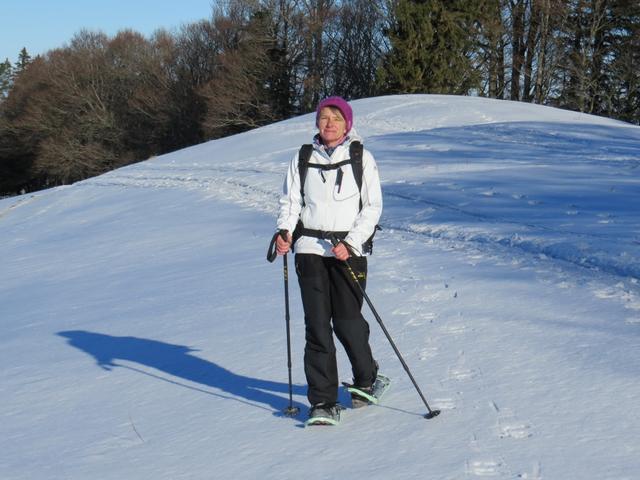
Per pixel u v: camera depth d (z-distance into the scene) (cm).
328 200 409
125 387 513
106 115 5325
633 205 1050
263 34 4766
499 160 1627
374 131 2273
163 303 790
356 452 362
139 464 377
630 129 2198
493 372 454
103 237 1437
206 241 1206
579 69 4269
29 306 917
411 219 1095
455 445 358
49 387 538
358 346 412
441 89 4378
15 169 5928
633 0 4184
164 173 2106
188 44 5341
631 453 335
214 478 351
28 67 6144
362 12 4966
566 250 788
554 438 356
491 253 830
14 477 376
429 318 587
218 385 491
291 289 760
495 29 4478
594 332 516
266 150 2209
